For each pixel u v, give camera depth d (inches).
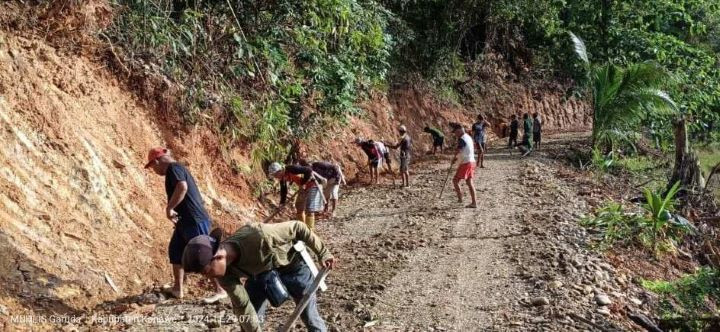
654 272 358.9
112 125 338.0
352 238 397.4
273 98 504.4
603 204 483.2
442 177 645.9
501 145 967.6
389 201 522.3
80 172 293.4
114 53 360.8
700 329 298.5
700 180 564.7
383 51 673.6
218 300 270.1
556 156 800.9
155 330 234.4
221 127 439.8
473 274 312.0
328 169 462.3
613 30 1079.6
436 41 1013.2
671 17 1149.7
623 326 261.6
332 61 573.6
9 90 282.0
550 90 1305.4
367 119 764.0
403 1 887.7
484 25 1159.6
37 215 261.7
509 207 471.5
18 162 267.4
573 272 313.0
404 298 277.9
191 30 420.2
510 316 255.4
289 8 490.0
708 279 358.3
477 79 1155.9
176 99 396.2
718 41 1295.5
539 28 1200.8
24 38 312.0
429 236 392.5
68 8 338.6
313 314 187.2
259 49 478.9
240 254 168.2
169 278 302.0
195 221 257.9
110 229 294.2
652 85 779.4
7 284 236.5
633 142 890.7
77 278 258.4
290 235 177.5
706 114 1058.1
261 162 487.8
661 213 400.2
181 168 256.5
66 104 310.2
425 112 951.0
